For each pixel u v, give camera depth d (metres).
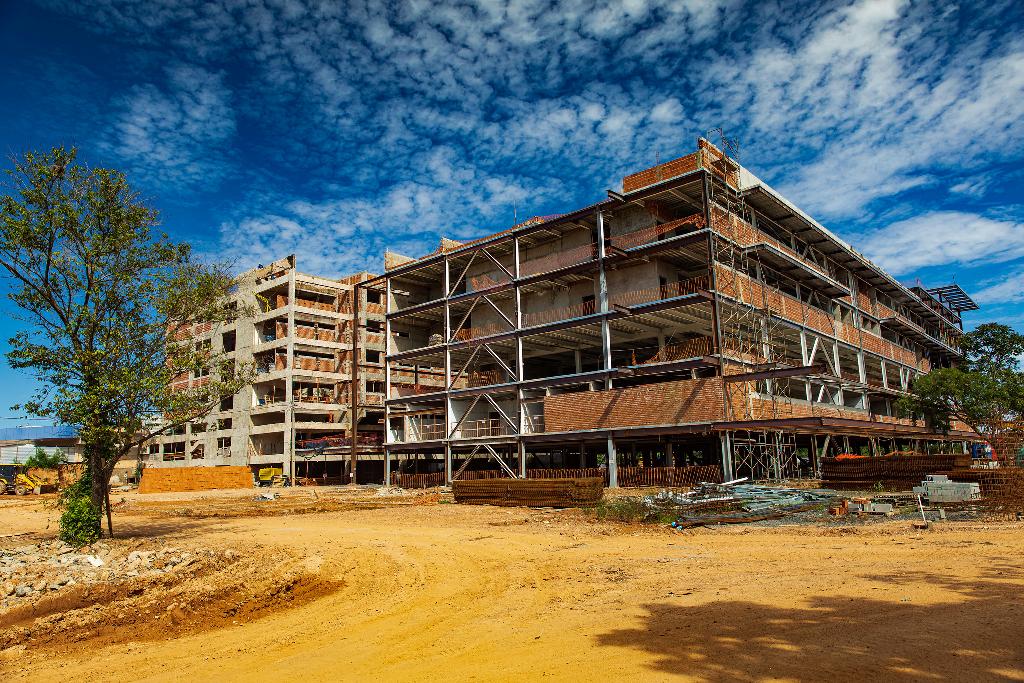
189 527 21.58
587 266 38.91
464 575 12.34
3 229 15.64
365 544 16.36
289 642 8.70
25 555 14.76
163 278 17.84
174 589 11.86
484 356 48.34
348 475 59.06
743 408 33.88
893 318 55.31
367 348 64.50
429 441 44.72
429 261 48.44
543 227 41.75
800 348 44.69
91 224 16.75
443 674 6.84
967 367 46.00
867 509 18.42
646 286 38.09
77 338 16.50
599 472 36.03
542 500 25.78
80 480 16.95
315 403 59.81
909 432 43.09
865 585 9.09
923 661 5.90
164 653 8.59
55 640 9.41
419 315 50.25
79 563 13.77
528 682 6.29
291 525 21.83
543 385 39.66
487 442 41.38
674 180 35.81
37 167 16.20
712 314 34.34
